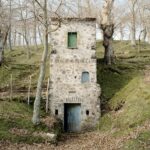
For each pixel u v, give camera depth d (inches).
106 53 1464.1
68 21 1192.2
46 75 1355.8
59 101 1173.1
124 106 1094.4
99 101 1171.9
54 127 1005.2
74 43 1199.6
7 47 2313.0
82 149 827.4
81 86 1179.3
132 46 1953.7
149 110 930.1
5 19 1487.5
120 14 1630.2
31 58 1774.1
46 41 970.7
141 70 1441.9
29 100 1146.0
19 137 855.1
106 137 922.1
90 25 1194.0
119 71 1409.9
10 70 1456.7
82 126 1166.3
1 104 1055.0
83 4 1587.1
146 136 772.6
